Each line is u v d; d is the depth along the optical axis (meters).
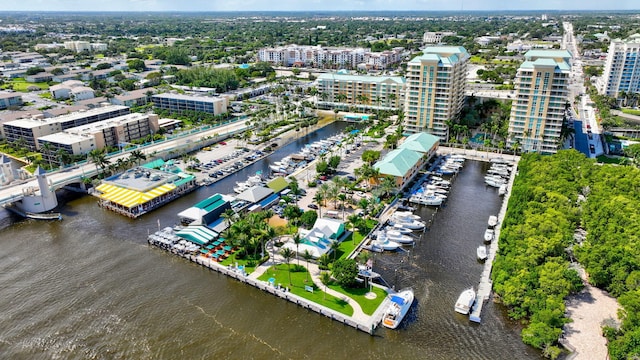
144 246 159.75
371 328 116.00
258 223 152.50
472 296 126.69
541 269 127.88
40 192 183.75
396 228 169.12
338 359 109.31
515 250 139.12
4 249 157.88
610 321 115.12
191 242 158.75
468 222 176.62
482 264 147.38
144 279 141.00
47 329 120.06
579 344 110.94
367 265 141.00
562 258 135.25
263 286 134.62
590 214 163.88
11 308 127.75
